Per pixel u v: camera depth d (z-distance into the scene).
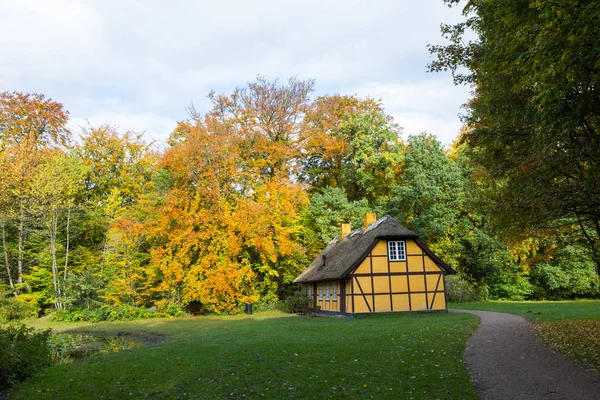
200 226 34.06
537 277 41.69
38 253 35.81
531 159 12.29
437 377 10.38
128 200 43.91
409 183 38.31
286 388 10.38
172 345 17.19
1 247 34.97
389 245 27.97
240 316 32.09
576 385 9.14
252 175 36.59
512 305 32.03
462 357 12.30
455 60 15.39
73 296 32.81
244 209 34.00
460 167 39.34
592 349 12.28
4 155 34.22
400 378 10.45
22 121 38.31
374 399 9.17
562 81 8.69
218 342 17.12
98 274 35.84
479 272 41.47
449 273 28.41
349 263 27.98
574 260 38.34
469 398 8.82
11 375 11.86
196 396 10.38
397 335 16.39
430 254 28.14
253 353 14.10
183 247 33.28
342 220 39.94
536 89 9.08
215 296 33.16
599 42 7.85
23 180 34.28
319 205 40.19
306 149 42.84
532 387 9.23
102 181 42.78
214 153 35.03
